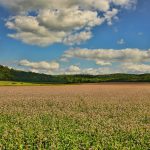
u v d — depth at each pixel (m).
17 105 25.80
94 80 126.19
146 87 67.44
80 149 10.77
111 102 28.17
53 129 13.98
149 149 10.91
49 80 129.00
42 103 27.34
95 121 16.56
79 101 29.28
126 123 16.11
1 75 125.38
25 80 124.38
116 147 10.70
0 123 15.96
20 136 12.23
